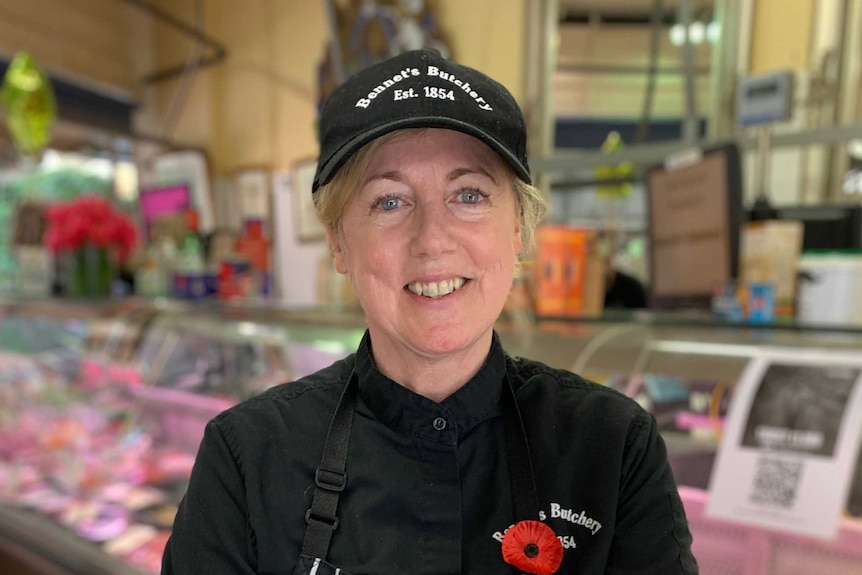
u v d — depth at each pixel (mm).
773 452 875
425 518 612
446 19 2596
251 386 1580
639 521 619
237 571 600
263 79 3215
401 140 578
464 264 583
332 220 650
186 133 3537
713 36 2398
